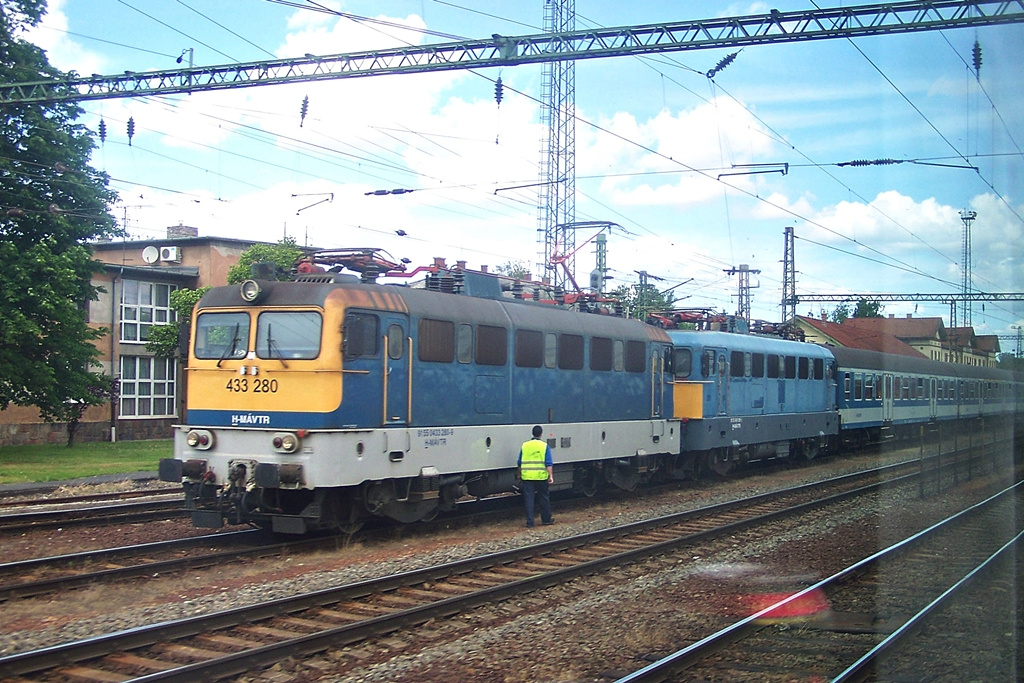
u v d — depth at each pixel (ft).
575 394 57.88
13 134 91.66
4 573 34.63
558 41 54.49
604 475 62.90
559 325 56.75
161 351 116.57
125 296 126.82
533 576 37.09
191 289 122.31
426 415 46.09
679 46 52.49
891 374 117.19
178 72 62.28
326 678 24.71
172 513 51.72
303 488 40.55
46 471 76.28
